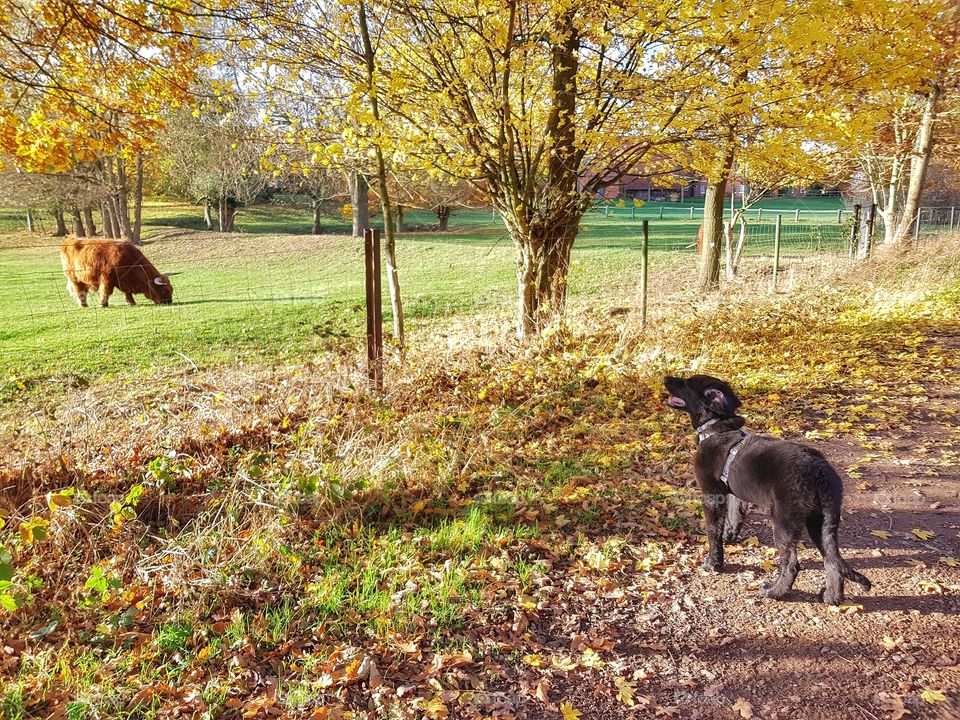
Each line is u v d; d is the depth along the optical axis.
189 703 3.12
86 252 19.03
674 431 6.71
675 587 4.15
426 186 11.20
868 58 7.83
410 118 8.80
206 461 5.91
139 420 6.89
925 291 12.76
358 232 36.53
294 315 17.47
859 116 8.75
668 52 8.54
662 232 38.88
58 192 32.94
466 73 8.46
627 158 9.52
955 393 7.48
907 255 16.72
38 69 8.68
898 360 8.86
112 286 19.27
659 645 3.60
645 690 3.28
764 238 31.67
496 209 10.52
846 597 3.94
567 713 3.11
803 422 6.83
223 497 5.05
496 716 3.10
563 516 5.02
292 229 45.84
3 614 3.69
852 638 3.56
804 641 3.57
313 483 4.78
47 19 8.08
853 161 21.17
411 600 3.90
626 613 3.91
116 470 5.59
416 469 5.66
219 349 14.09
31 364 12.80
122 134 9.07
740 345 9.66
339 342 9.12
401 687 3.25
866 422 6.78
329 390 7.25
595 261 25.73
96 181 32.66
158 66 8.67
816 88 8.23
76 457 5.76
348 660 3.41
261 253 32.09
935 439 6.25
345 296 20.58
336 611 3.84
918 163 18.50
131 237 35.19
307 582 4.14
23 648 3.47
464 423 6.75
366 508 5.08
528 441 6.57
